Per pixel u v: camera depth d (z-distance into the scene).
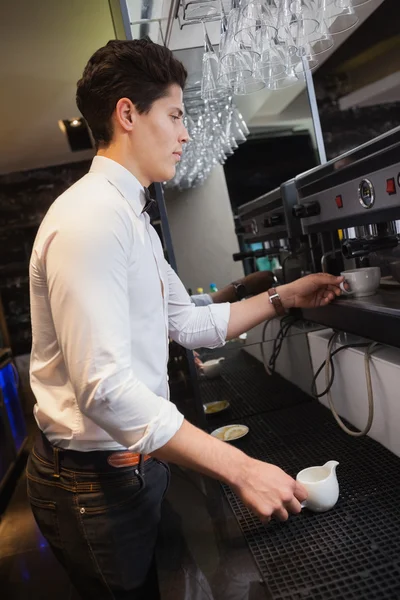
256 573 0.81
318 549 0.84
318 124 1.80
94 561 0.95
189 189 1.87
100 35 2.37
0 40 2.28
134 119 0.89
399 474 1.05
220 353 1.76
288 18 1.12
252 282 1.84
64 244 0.77
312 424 1.45
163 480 1.04
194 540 0.95
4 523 2.79
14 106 3.18
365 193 1.08
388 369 1.14
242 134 1.81
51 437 0.97
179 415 0.80
